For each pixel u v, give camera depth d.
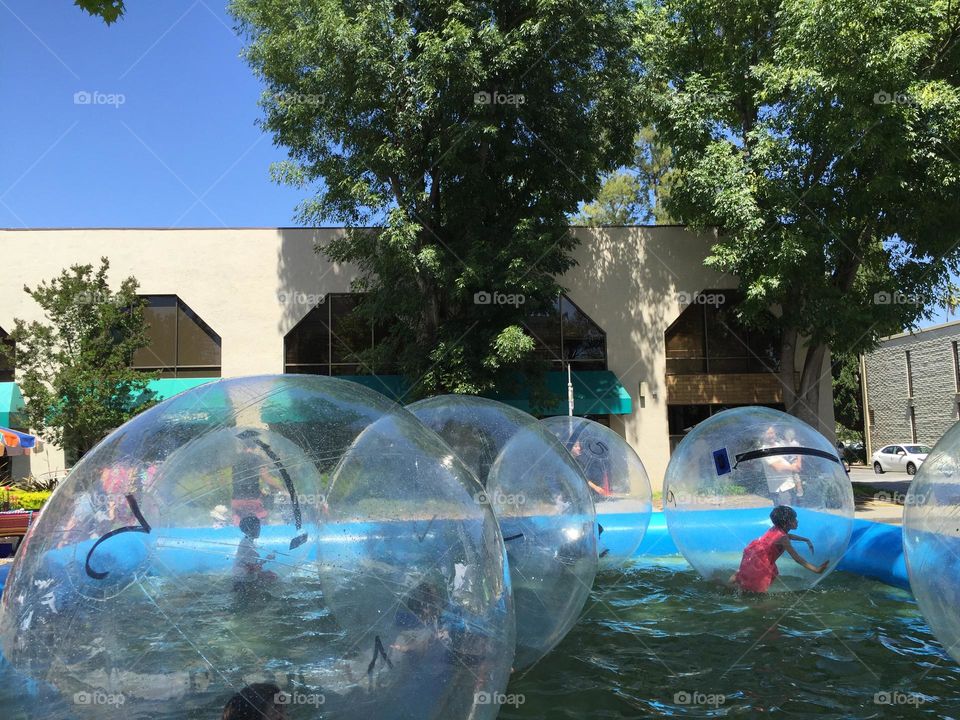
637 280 22.64
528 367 19.41
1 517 10.68
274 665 2.57
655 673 5.02
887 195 17.48
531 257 17.27
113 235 21.06
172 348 21.16
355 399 3.53
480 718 2.74
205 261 21.27
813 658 5.29
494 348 17.27
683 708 4.40
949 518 4.02
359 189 16.98
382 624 2.70
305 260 21.47
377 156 16.92
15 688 2.59
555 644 5.05
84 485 2.97
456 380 17.48
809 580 6.54
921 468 4.45
